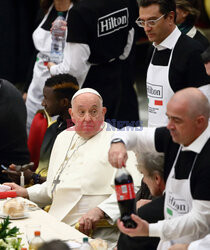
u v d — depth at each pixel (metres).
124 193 8.27
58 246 6.14
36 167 15.13
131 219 8.16
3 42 23.33
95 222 11.18
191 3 13.27
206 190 7.90
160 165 9.21
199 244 7.89
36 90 17.62
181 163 8.38
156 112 12.03
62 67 15.27
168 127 8.17
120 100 16.39
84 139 12.20
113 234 11.56
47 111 13.88
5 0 22.95
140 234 8.16
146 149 9.28
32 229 9.38
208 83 11.33
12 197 12.14
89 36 15.05
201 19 23.61
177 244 8.16
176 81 11.58
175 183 8.41
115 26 15.34
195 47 11.45
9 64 23.66
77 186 11.70
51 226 10.45
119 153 8.84
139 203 10.28
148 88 12.20
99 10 14.94
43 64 17.27
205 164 7.96
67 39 15.03
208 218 7.97
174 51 11.58
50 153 13.77
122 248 9.52
